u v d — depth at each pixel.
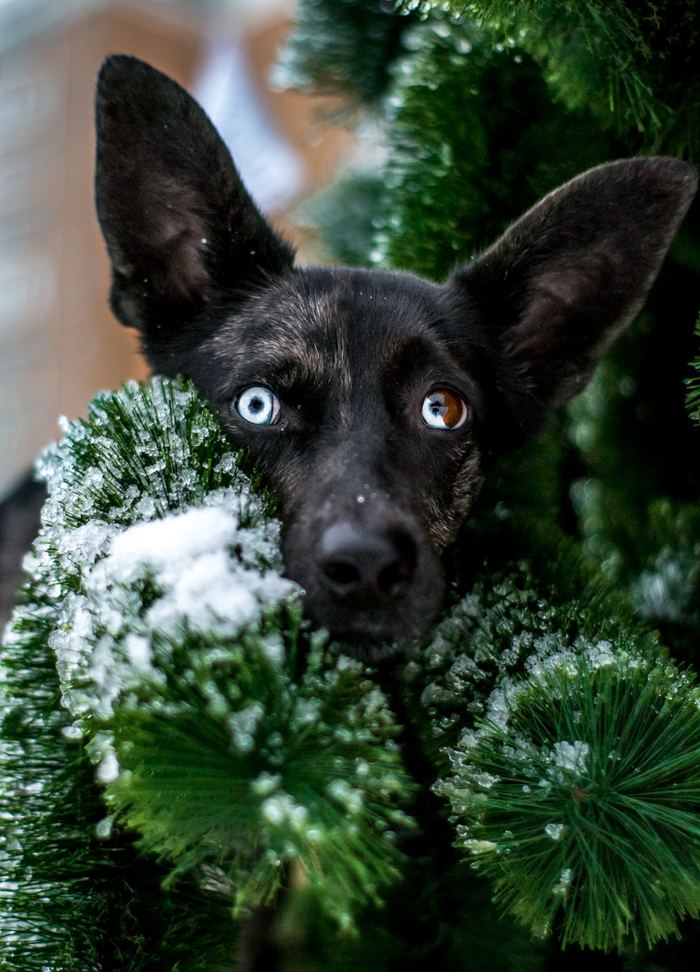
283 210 0.97
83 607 0.46
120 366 1.60
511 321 0.67
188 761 0.42
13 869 0.50
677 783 0.47
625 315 0.64
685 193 0.60
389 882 0.45
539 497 0.67
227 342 0.64
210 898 0.52
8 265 1.72
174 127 0.62
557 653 0.51
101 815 0.51
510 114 0.62
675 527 0.62
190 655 0.43
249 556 0.47
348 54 0.73
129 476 0.49
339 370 0.62
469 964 0.54
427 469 0.62
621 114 0.57
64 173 1.68
